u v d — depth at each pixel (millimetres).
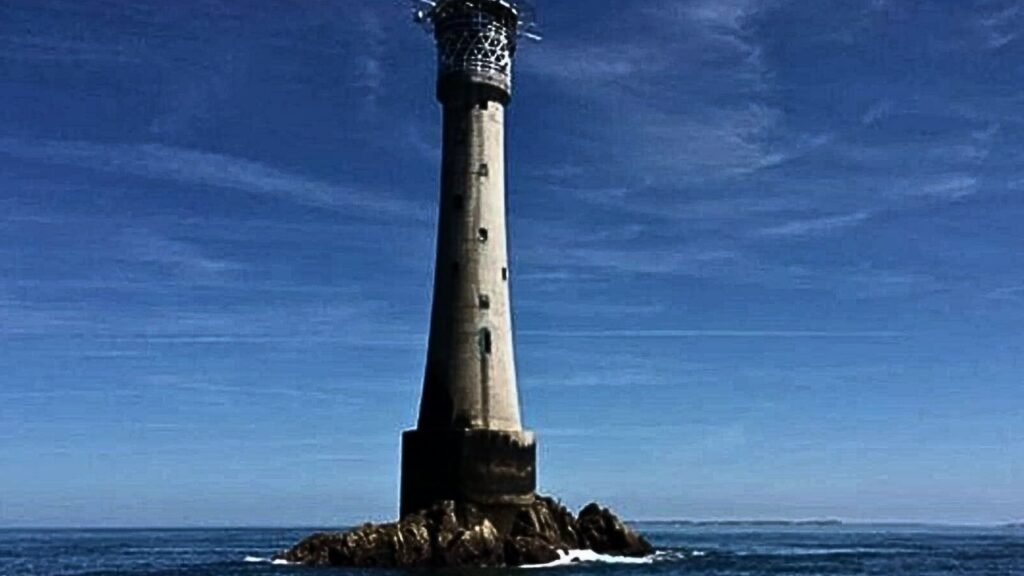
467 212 77000
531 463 75438
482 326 75438
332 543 75750
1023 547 172750
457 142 78000
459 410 74125
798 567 100375
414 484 74250
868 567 105625
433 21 80500
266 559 106438
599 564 76438
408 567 70562
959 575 95812
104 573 89812
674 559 95875
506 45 79938
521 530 73500
